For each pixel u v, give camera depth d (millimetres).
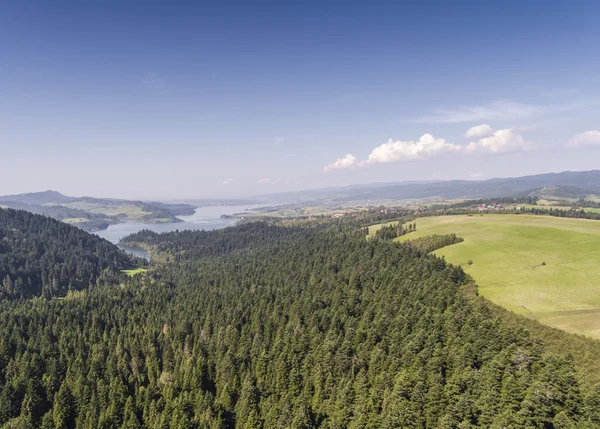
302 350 107188
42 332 138250
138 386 112562
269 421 85875
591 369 68125
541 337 81312
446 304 103688
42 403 105062
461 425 62875
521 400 64000
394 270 140250
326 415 84938
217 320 141875
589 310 94938
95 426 93562
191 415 94438
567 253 143500
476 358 78688
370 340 100062
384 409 75812
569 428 56531
